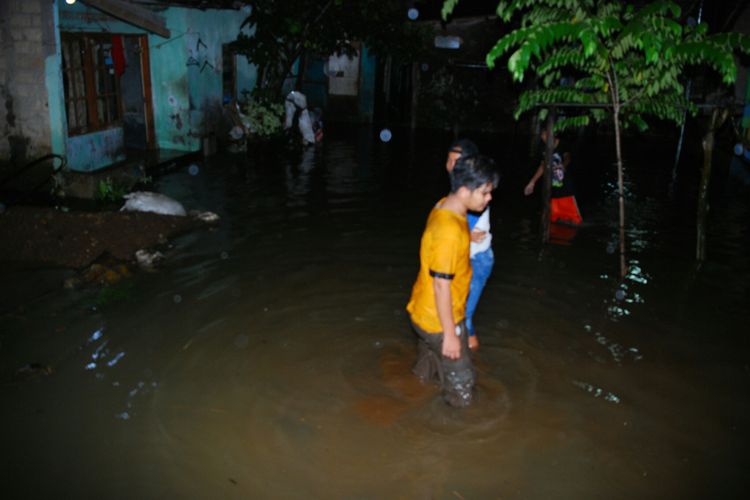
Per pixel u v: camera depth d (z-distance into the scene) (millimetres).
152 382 4398
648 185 11305
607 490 3418
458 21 18328
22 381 4355
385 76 19688
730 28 12578
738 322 5527
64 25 9703
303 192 10195
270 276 6426
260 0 14000
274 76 15711
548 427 3963
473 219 4363
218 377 4480
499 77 18406
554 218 8773
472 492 3389
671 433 3926
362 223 8500
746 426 4012
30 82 9297
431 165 12977
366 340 5070
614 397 4312
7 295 5832
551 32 5289
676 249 7590
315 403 4184
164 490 3355
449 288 3689
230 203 9359
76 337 5020
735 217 9117
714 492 3412
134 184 10203
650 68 6109
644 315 5648
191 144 12789
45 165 9562
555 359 4820
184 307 5621
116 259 6820
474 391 4285
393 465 3596
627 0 13031
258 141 14562
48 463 3553
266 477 3477
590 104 6520
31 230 7172
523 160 13953
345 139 16359
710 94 13742
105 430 3859
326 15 15516
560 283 6406
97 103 10773
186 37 12188
